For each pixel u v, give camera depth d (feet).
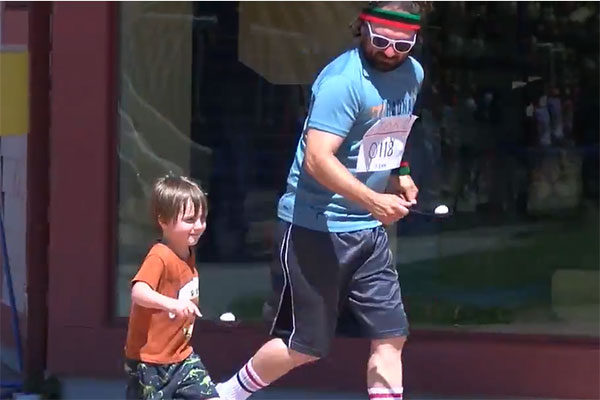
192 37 76.38
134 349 53.42
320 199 51.26
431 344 71.41
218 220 75.87
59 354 74.49
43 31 73.15
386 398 52.37
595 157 75.82
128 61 74.64
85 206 73.61
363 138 50.24
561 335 71.82
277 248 53.06
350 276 52.13
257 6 76.23
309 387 72.33
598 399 69.67
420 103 75.66
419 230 75.61
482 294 74.59
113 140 73.61
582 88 75.66
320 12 75.72
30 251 74.54
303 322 52.03
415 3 49.60
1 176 82.94
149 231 74.84
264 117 76.13
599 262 74.84
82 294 74.02
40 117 73.61
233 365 73.10
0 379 77.66
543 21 75.41
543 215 75.72
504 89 75.82
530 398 70.49
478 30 75.41
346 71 49.29
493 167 75.77
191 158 76.28
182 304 50.47
